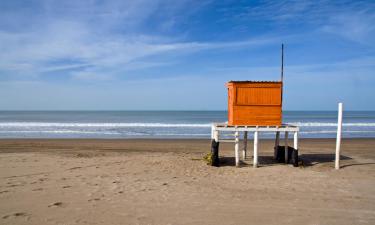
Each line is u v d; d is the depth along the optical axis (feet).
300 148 70.33
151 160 50.70
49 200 29.04
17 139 88.48
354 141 87.25
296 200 29.78
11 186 33.78
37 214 25.39
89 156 55.31
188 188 33.78
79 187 33.60
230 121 48.42
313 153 61.46
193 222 24.00
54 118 258.37
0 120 222.48
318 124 160.04
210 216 25.31
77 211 26.17
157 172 41.81
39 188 33.09
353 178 39.06
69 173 40.60
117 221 24.07
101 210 26.45
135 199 29.55
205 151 64.59
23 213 25.58
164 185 34.88
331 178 38.99
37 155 55.57
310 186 35.09
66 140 86.43
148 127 142.72
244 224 23.71
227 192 32.42
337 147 44.62
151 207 27.35
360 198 30.55
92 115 340.59
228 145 76.33
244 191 32.89
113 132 118.73
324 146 74.49
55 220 24.13
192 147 71.56
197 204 28.30
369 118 271.49
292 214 25.93
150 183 35.73
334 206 28.04
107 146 72.59
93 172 41.39
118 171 42.16
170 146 73.36
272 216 25.41
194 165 46.75
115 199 29.48
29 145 72.84
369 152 63.31
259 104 46.29
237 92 46.19
